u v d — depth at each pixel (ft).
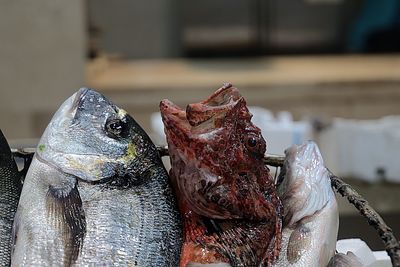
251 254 1.37
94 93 1.54
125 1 7.84
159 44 8.00
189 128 1.32
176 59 7.92
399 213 3.58
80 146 1.47
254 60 7.64
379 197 3.64
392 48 7.85
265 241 1.39
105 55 7.33
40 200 1.42
